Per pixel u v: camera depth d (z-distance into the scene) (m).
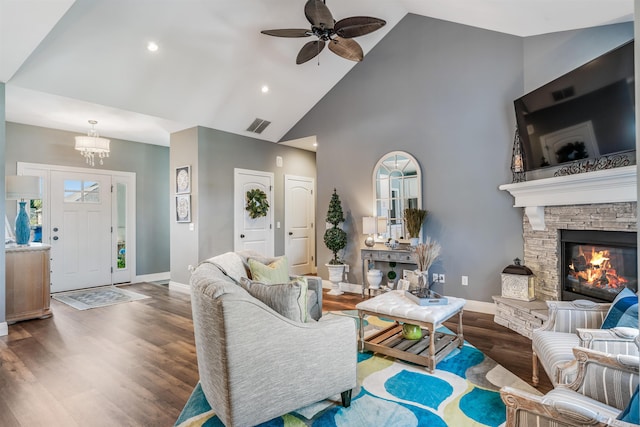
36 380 2.54
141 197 6.48
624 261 2.82
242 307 1.76
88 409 2.16
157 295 5.26
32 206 5.25
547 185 3.28
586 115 2.90
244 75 4.76
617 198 2.73
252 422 1.79
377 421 1.99
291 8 4.03
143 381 2.52
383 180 5.01
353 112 5.36
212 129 5.53
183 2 3.55
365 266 5.24
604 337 1.70
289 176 6.82
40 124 5.18
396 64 4.89
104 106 4.35
